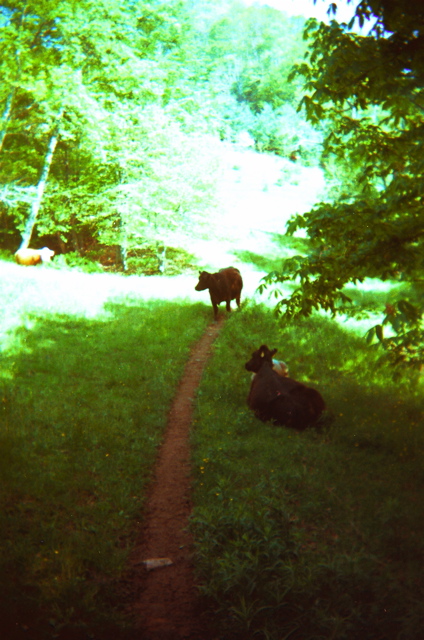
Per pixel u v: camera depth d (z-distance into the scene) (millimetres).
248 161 66125
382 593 4051
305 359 11750
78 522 5129
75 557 4539
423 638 3592
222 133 71688
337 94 5914
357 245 6152
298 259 6520
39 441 6598
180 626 3998
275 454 6719
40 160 28750
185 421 8125
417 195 5301
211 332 14539
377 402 8891
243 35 100500
